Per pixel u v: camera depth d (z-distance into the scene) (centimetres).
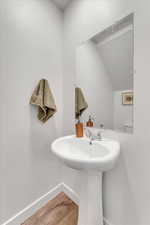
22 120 114
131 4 83
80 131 113
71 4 133
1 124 100
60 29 144
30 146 121
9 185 108
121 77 92
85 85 121
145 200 82
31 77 119
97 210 97
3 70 100
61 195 150
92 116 114
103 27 102
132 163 88
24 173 118
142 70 79
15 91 108
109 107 101
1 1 97
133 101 85
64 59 146
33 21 118
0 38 97
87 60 117
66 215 125
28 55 116
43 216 123
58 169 151
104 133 105
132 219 90
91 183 93
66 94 144
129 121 88
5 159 104
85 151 104
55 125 144
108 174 104
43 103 119
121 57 91
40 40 125
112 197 102
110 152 79
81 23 122
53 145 97
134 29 82
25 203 120
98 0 105
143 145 81
